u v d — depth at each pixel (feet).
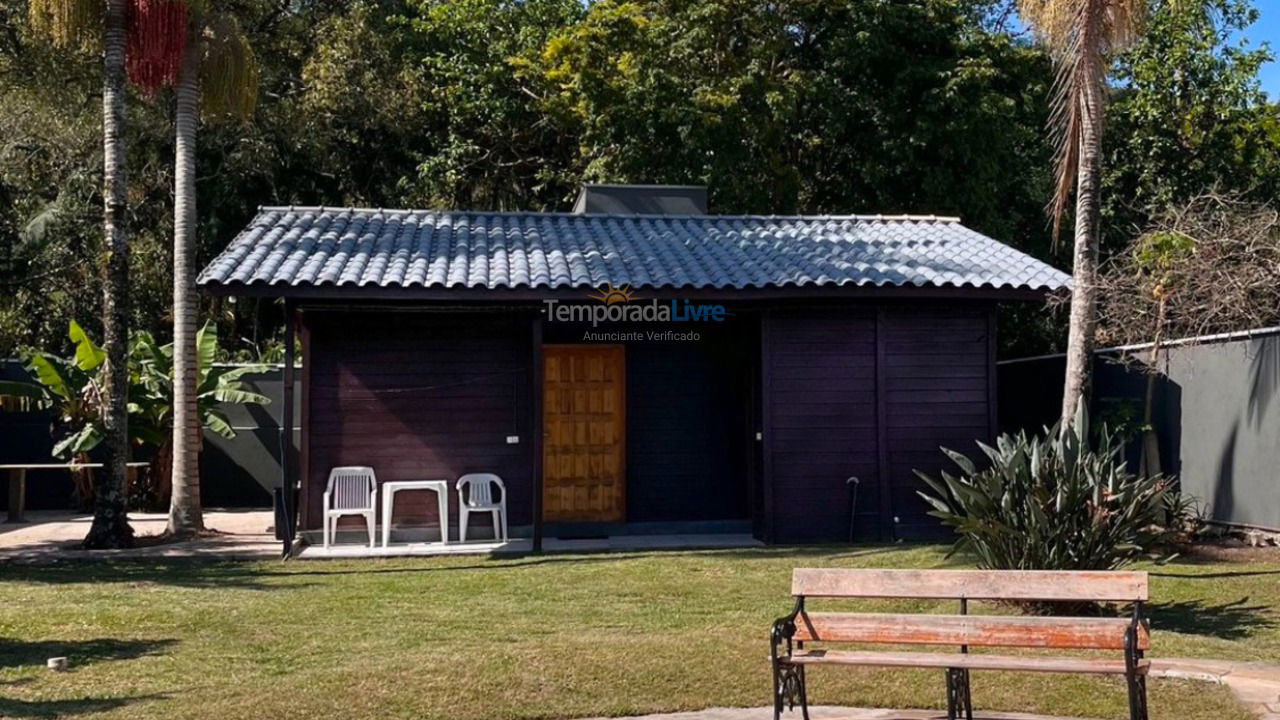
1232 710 22.25
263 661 26.45
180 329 49.80
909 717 22.70
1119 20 38.06
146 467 61.98
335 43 78.89
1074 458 29.96
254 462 65.46
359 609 32.58
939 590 21.88
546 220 53.26
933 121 71.67
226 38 50.57
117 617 31.19
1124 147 76.84
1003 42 74.69
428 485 45.32
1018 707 22.98
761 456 46.55
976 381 46.96
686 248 49.01
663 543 46.01
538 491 43.93
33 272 75.15
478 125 86.89
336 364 46.39
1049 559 29.09
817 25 75.20
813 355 46.44
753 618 30.91
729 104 71.46
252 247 45.32
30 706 22.52
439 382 46.96
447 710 22.58
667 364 49.70
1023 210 78.64
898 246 50.16
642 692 23.81
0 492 63.21
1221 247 44.70
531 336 47.52
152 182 80.07
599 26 76.48
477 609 32.58
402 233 49.32
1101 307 48.37
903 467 46.52
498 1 88.94
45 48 68.74
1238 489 40.91
